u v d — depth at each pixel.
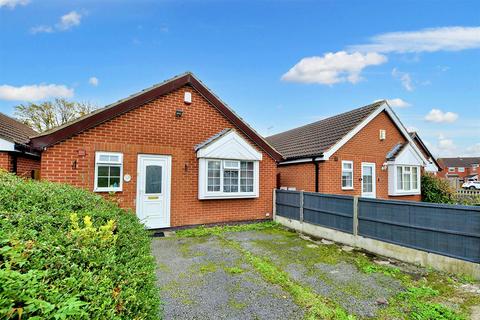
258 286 4.54
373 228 6.74
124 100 7.84
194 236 7.96
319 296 4.24
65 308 1.43
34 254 2.03
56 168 7.07
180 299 4.04
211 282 4.68
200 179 8.88
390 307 3.91
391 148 14.02
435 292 4.36
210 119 9.44
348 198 7.43
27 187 3.60
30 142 6.82
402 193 13.68
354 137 12.66
